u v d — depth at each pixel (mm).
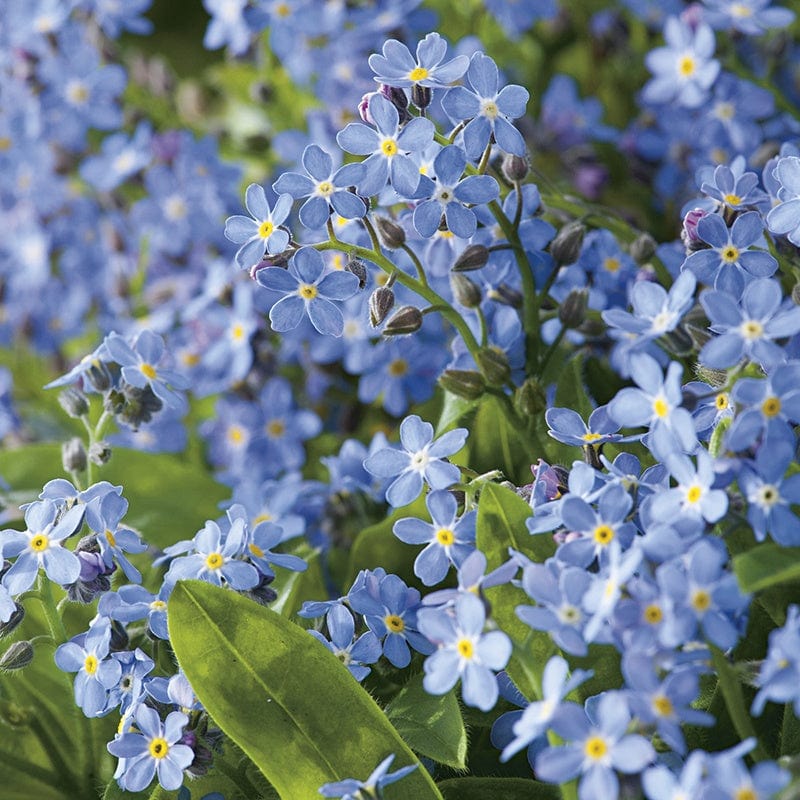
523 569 235
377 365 286
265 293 289
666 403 231
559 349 272
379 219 253
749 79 299
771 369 230
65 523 246
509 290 266
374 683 257
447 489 253
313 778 238
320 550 272
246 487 280
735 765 216
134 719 242
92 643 246
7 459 289
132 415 266
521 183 260
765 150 293
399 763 239
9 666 247
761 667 226
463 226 248
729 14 287
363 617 252
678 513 228
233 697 239
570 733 220
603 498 231
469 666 228
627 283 272
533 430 261
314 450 304
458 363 266
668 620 221
